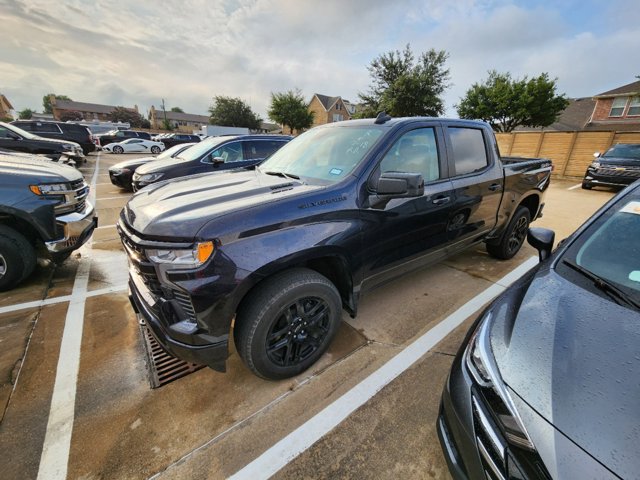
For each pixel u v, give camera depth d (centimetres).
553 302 139
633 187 190
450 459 129
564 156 1292
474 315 284
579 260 162
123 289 329
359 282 227
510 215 370
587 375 105
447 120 292
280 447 166
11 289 321
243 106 4934
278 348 193
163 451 163
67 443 165
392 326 267
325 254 198
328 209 198
